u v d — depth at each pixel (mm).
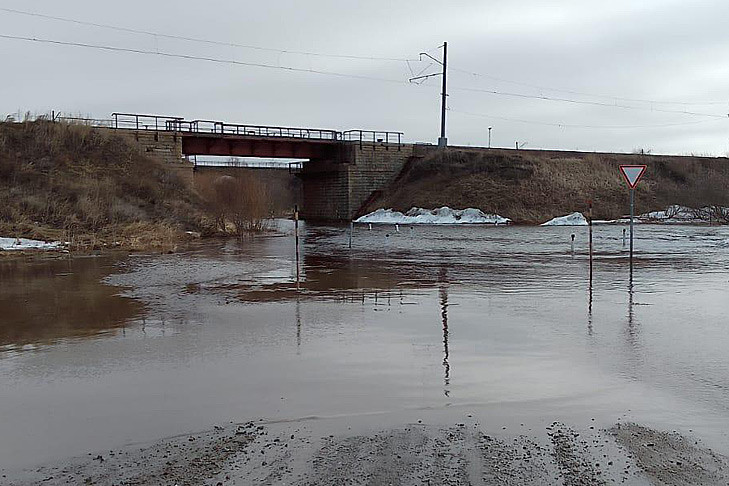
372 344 9883
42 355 9414
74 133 46406
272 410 6887
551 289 15953
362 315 12445
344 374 8227
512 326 11164
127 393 7535
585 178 67938
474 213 61219
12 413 6883
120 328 11375
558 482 5047
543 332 10625
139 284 17656
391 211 65562
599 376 8016
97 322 11969
